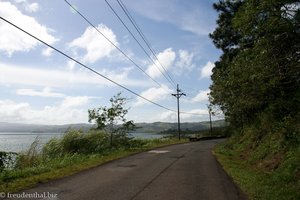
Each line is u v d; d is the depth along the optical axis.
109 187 10.99
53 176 12.95
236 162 19.78
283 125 16.94
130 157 22.11
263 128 22.47
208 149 32.06
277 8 10.82
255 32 11.59
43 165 16.03
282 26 10.77
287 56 11.52
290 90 17.19
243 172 15.13
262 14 11.17
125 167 16.47
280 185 11.23
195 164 18.27
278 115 19.53
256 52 12.12
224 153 25.92
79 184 11.45
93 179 12.57
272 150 16.81
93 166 16.53
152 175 13.88
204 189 10.99
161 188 10.99
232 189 11.09
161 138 53.66
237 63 13.88
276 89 14.61
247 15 11.32
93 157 20.73
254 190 10.83
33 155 18.75
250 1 11.32
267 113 21.73
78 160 18.59
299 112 16.61
